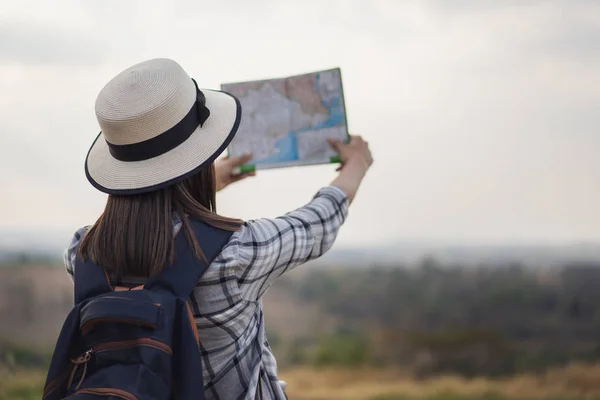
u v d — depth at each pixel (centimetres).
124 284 146
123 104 143
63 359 144
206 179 154
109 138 147
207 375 149
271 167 183
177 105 145
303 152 182
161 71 147
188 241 143
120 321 134
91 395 131
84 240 153
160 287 140
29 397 595
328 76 180
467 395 1630
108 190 146
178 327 137
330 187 165
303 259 153
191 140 148
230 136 151
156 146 145
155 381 132
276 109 183
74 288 150
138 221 144
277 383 160
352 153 178
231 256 143
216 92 166
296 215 153
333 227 157
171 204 146
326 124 181
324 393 1797
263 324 161
